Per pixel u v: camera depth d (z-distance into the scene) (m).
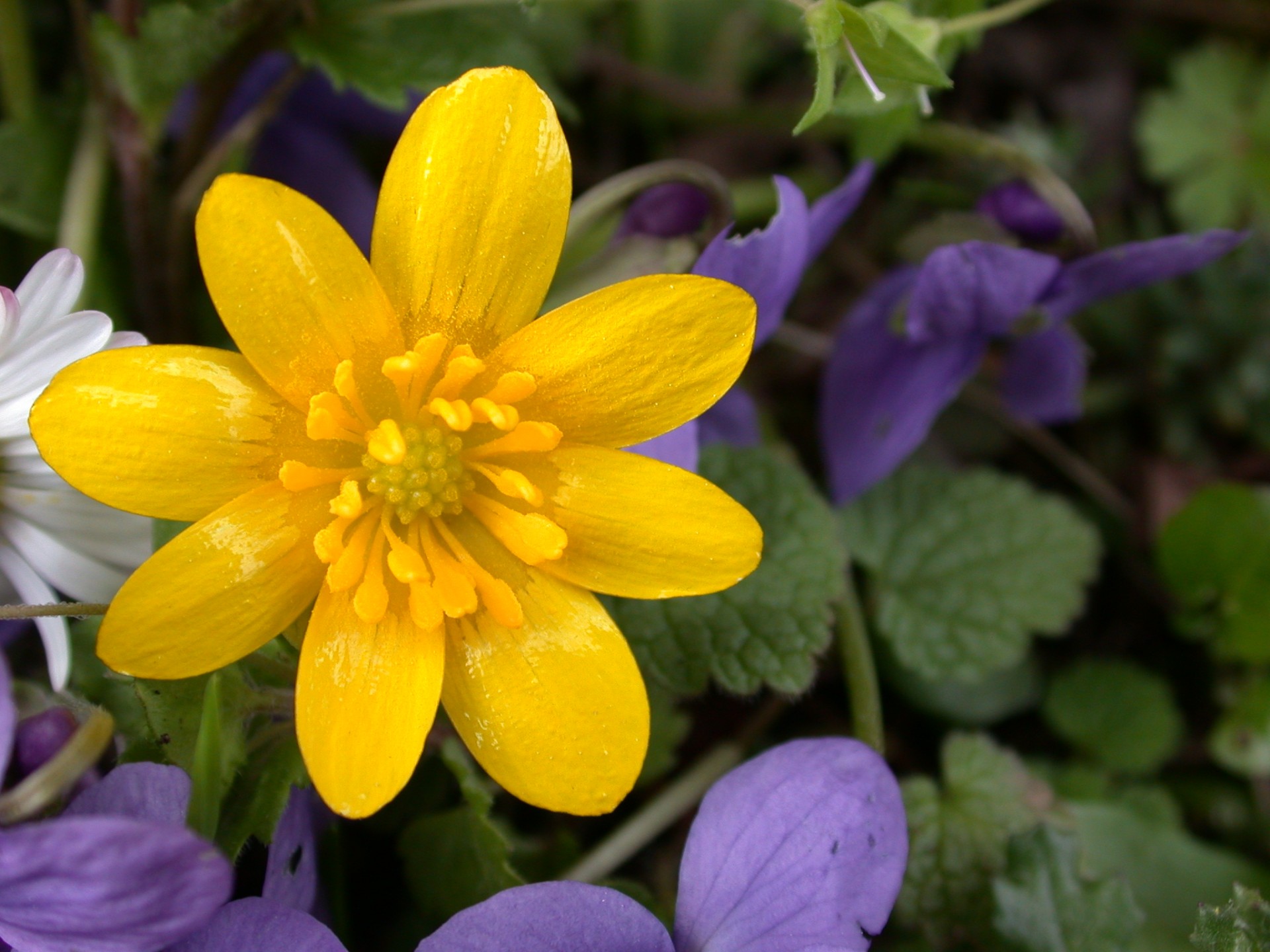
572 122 0.15
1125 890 0.12
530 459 0.11
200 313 0.14
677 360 0.11
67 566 0.11
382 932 0.13
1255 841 0.14
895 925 0.13
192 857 0.10
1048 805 0.13
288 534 0.10
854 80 0.12
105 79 0.13
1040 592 0.14
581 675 0.11
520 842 0.13
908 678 0.14
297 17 0.13
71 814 0.10
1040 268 0.13
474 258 0.11
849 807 0.11
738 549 0.11
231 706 0.11
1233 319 0.15
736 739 0.13
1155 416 0.15
